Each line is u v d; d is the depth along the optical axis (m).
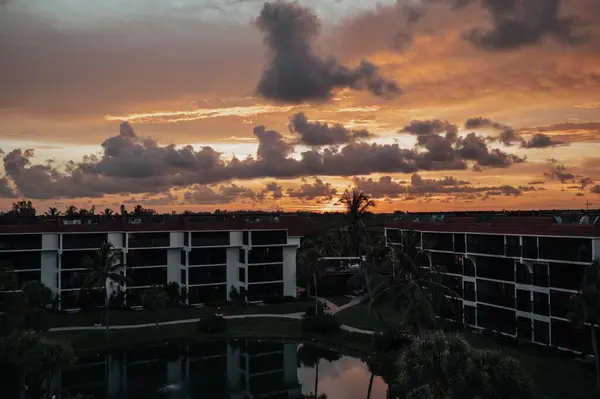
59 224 78.12
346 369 56.38
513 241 58.34
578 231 49.72
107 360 59.09
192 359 59.81
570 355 49.66
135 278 81.56
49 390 41.66
